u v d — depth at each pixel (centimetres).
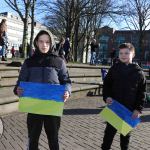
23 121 411
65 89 225
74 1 1667
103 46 3659
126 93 250
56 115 224
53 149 228
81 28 2088
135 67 252
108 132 261
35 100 225
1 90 521
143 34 2069
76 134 366
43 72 226
